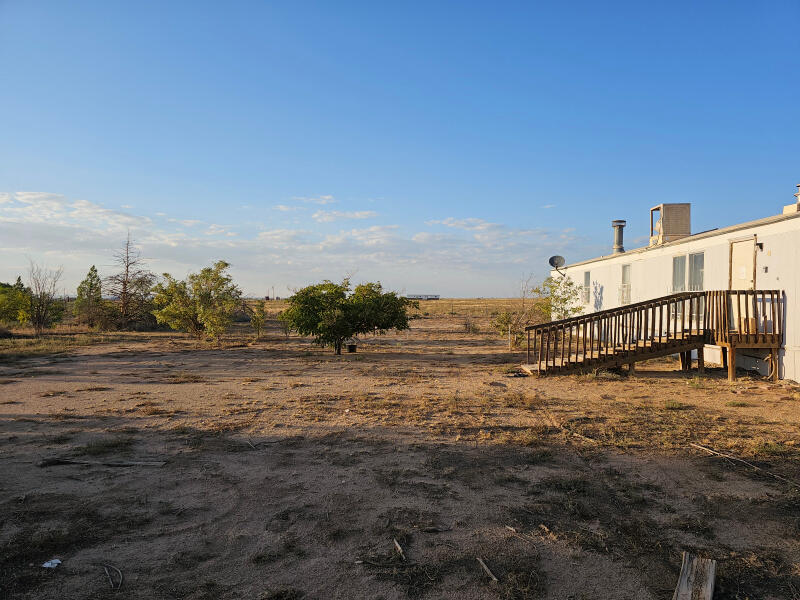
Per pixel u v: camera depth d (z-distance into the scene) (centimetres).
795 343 1104
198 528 439
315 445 680
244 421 808
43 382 1201
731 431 737
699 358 1293
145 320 3281
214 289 2333
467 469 586
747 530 436
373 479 555
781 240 1135
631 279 1839
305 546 409
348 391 1087
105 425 782
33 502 487
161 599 334
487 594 343
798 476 557
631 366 1301
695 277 1459
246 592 344
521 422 802
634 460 615
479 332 2962
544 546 409
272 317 4334
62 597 334
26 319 2817
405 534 428
